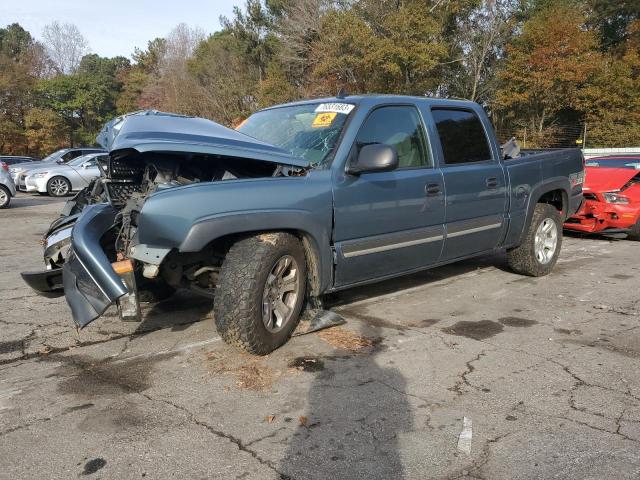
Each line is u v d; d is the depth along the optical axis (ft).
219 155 11.65
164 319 15.35
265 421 9.68
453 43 103.91
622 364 12.28
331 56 90.22
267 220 11.66
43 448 8.86
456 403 10.37
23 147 169.48
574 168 21.12
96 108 189.88
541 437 9.16
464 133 16.89
